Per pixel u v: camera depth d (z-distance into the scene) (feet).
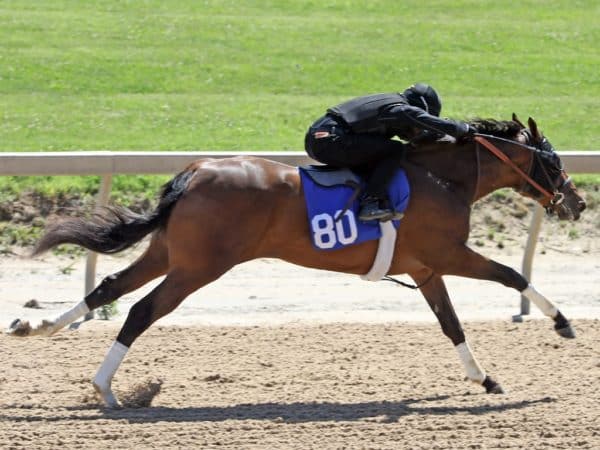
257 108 79.92
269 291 49.93
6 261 53.42
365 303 47.98
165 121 75.77
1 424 30.63
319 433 30.09
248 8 111.75
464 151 35.83
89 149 67.41
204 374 36.55
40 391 34.32
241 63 92.48
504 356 39.24
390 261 34.06
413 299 48.85
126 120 75.82
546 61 96.58
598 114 81.25
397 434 30.12
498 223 59.21
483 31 105.81
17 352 38.73
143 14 107.14
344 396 34.35
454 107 80.38
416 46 99.81
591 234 59.21
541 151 36.81
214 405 33.24
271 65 92.22
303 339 41.14
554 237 58.75
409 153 35.32
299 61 93.61
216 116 77.30
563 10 115.03
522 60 96.73
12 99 80.23
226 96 83.61
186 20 105.40
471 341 41.16
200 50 95.81
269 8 112.27
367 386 35.55
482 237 58.03
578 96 86.84
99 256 54.49
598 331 42.50
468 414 32.19
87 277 44.45
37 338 40.52
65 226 32.91
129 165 44.06
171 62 91.86
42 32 98.12
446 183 35.19
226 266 32.60
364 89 86.69
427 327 43.14
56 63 89.45
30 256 33.06
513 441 29.63
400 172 34.24
